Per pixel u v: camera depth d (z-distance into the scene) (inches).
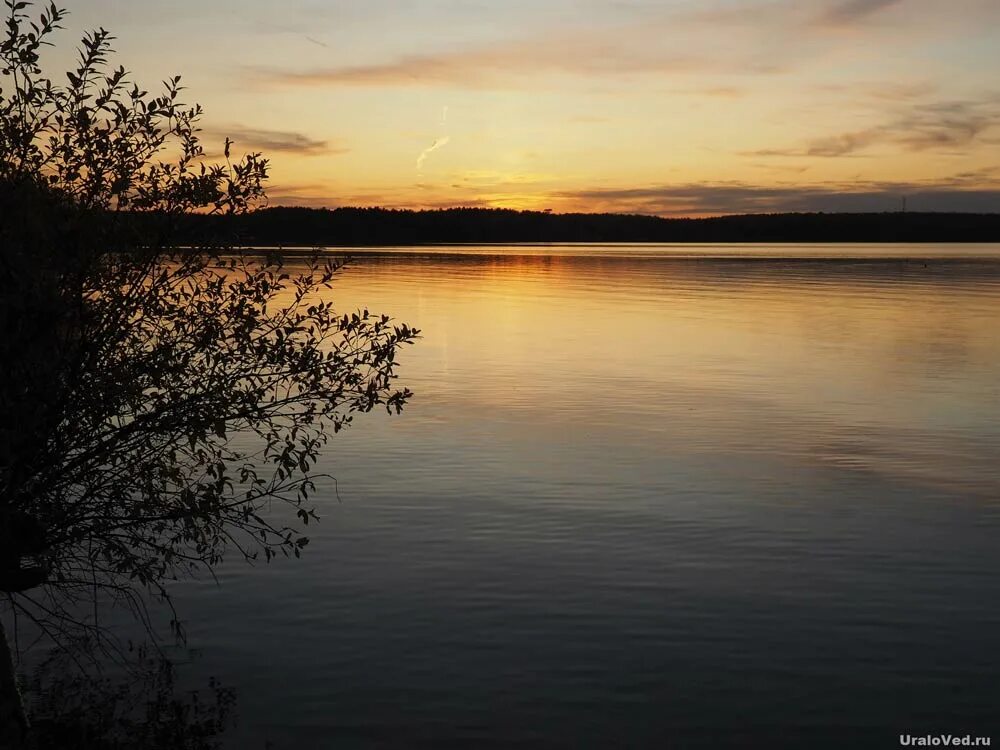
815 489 512.4
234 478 513.0
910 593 369.1
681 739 265.1
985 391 823.7
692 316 1585.9
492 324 1444.4
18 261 233.1
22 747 257.9
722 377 911.0
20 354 237.6
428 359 1042.7
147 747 256.8
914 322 1470.2
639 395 810.2
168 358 256.7
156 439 271.4
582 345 1175.0
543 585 375.6
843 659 313.4
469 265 4005.9
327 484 519.2
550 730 269.9
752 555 410.0
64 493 271.3
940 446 614.2
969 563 400.8
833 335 1284.4
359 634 331.6
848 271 3403.1
